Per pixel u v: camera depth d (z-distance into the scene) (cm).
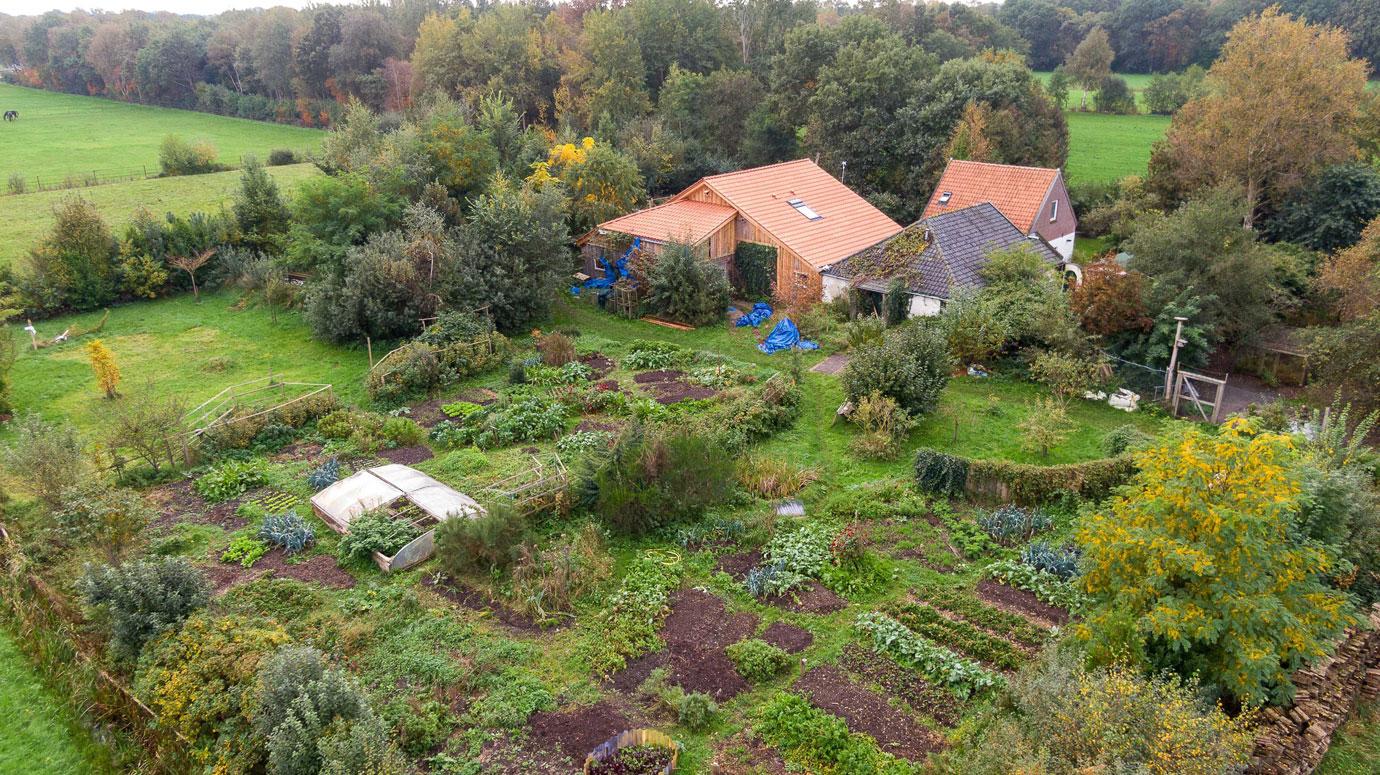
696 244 3472
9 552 1789
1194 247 2739
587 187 4291
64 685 1457
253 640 1447
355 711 1268
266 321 3503
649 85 6919
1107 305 2644
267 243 4091
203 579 1630
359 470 2211
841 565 1783
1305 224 3900
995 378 2798
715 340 3250
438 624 1603
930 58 5556
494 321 3284
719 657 1520
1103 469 1978
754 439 2398
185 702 1332
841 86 5225
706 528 1930
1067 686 1155
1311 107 3966
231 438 2361
